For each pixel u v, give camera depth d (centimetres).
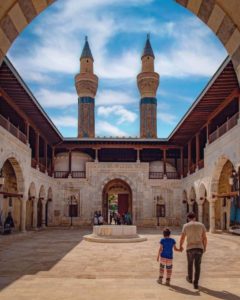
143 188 4047
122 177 4047
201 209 3309
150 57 5284
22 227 2856
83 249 1858
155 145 4109
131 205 4150
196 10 721
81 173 4122
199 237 923
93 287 920
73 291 877
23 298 812
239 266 1358
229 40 688
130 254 1669
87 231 3241
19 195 2831
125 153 4534
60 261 1452
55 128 3512
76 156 4275
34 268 1282
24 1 678
